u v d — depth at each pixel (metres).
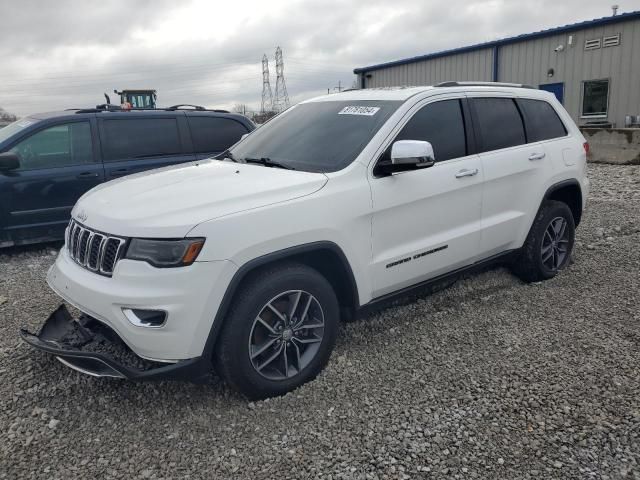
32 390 3.50
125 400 3.38
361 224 3.63
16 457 2.87
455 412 3.19
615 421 3.06
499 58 22.45
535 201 4.97
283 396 3.38
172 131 7.70
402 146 3.57
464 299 4.89
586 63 19.77
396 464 2.77
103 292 3.03
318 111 4.52
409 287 4.13
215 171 3.90
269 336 3.32
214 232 2.98
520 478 2.66
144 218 3.04
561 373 3.59
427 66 25.39
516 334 4.18
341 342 4.10
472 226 4.44
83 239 3.37
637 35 18.27
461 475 2.68
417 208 3.97
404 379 3.56
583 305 4.70
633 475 2.66
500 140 4.73
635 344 3.96
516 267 5.25
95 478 2.72
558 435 2.96
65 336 3.52
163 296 2.91
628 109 18.86
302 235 3.29
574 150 5.41
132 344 3.02
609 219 7.81
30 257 6.95
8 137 6.84
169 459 2.85
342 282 3.68
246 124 8.34
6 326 4.55
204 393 3.45
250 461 2.82
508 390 3.40
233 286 3.05
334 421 3.12
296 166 3.89
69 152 7.09
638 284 5.15
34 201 6.85
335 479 2.67
